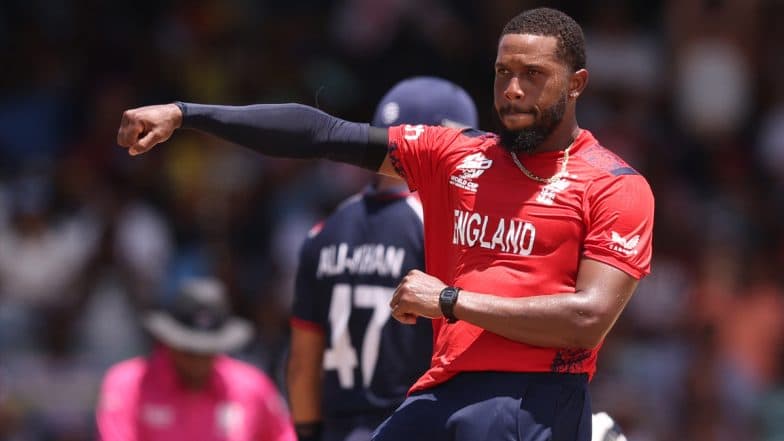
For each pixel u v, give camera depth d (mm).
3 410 33469
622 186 15414
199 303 28719
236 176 42562
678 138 46406
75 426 35469
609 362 36531
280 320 37625
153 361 29000
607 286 15055
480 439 15305
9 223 39406
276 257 40406
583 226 15391
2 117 43469
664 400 36469
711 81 47188
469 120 20719
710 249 41531
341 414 20391
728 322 39562
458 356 15633
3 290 38156
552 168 15648
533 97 15438
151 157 42469
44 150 42938
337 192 41438
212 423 28641
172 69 44688
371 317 20094
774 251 42656
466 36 45438
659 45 47750
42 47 44906
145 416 28422
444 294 15148
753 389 37250
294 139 16453
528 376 15383
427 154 16375
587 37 46812
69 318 37438
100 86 43969
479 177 15883
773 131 47219
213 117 16031
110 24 45406
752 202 44844
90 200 40062
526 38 15430
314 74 44625
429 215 16438
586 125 44625
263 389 29469
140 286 38625
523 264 15422
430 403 15758
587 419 15727
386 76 44156
